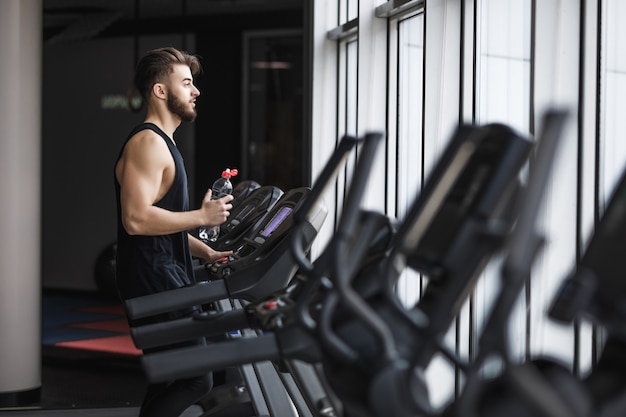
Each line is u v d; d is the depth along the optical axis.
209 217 3.59
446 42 3.94
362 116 5.07
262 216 4.77
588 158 2.97
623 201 1.80
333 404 2.69
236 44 11.09
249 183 5.50
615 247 1.77
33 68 5.98
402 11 4.82
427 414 1.88
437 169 2.00
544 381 1.74
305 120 6.20
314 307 2.50
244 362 2.49
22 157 5.95
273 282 3.41
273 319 2.54
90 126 11.87
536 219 1.60
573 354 3.05
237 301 5.43
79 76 11.90
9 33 5.89
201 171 11.18
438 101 4.02
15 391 5.90
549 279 3.03
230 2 10.35
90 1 10.20
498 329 1.60
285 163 11.28
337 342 2.04
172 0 10.23
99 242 11.82
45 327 9.17
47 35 11.56
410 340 2.09
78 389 6.36
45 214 12.12
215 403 3.95
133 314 3.37
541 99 3.08
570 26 3.00
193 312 3.54
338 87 6.04
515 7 3.53
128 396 6.13
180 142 11.29
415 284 4.51
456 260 1.85
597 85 2.97
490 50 3.77
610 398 1.76
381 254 2.41
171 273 3.59
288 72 11.20
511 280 1.60
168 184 3.66
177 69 3.75
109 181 11.75
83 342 8.27
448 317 1.84
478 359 1.63
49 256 12.11
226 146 11.11
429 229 1.95
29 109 5.96
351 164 5.36
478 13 3.88
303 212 2.28
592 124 2.97
